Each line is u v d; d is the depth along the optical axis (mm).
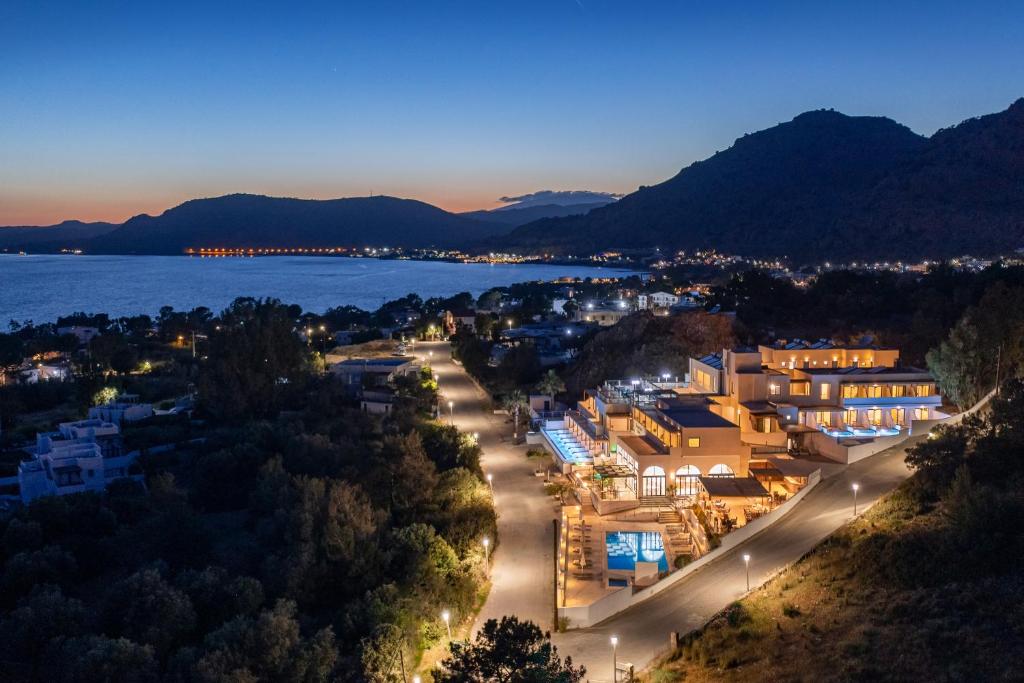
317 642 43125
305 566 53250
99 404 116500
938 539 45938
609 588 52656
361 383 124062
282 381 115562
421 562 52844
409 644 43688
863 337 108812
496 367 136000
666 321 127125
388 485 69188
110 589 50406
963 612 38406
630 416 78750
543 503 70562
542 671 31469
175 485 76688
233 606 48688
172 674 40750
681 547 57906
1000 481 51719
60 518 64250
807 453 70812
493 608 50250
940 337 103625
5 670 43719
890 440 69938
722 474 65938
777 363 88000
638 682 39469
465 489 67938
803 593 45469
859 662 36312
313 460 78562
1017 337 76062
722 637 42281
